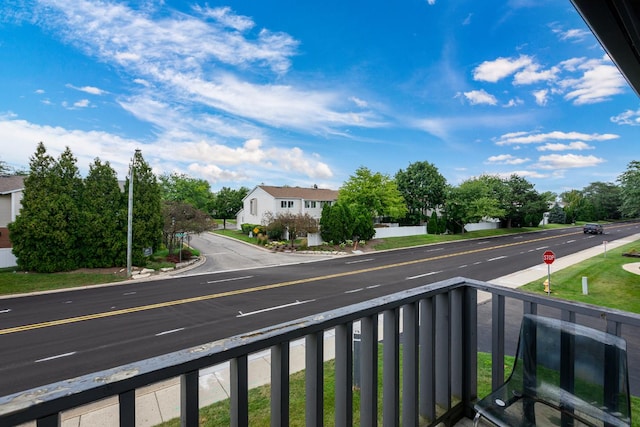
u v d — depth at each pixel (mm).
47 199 13273
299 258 18688
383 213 29953
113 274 13422
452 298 1871
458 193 31828
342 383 1284
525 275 12648
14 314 8273
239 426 972
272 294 10086
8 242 15898
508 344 5746
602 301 8898
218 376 4406
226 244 25312
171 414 3572
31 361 5566
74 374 5152
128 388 757
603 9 970
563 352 1511
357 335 3262
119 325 7340
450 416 1785
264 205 31938
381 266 15375
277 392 1082
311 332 1162
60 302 9445
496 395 1604
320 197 33938
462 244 24578
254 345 998
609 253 18469
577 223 51781
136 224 14945
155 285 11727
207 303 9102
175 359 843
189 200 38406
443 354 1786
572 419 1410
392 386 1494
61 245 13484
